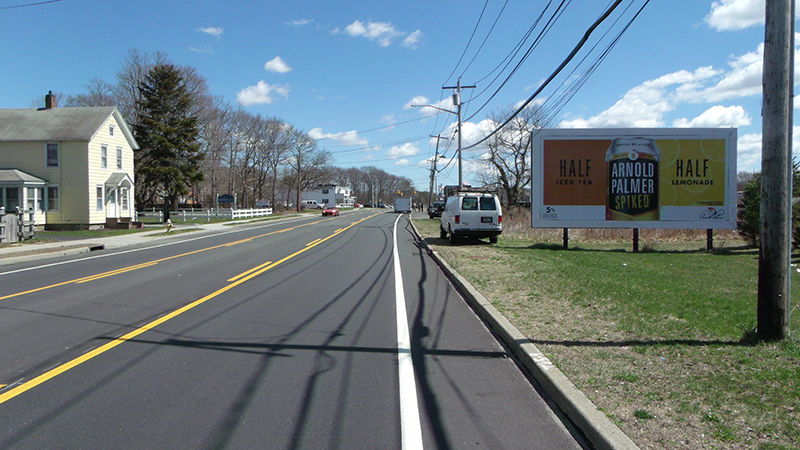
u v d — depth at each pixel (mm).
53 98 33156
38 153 28969
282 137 79312
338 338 6320
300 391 4539
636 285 9305
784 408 3822
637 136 17766
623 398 4098
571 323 6609
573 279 10086
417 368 5207
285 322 7125
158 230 29438
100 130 30109
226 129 65062
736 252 16484
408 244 20906
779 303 5410
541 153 18125
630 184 17781
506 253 15922
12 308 7953
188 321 7129
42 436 3627
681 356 5121
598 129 17938
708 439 3406
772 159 5371
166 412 4059
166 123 42438
